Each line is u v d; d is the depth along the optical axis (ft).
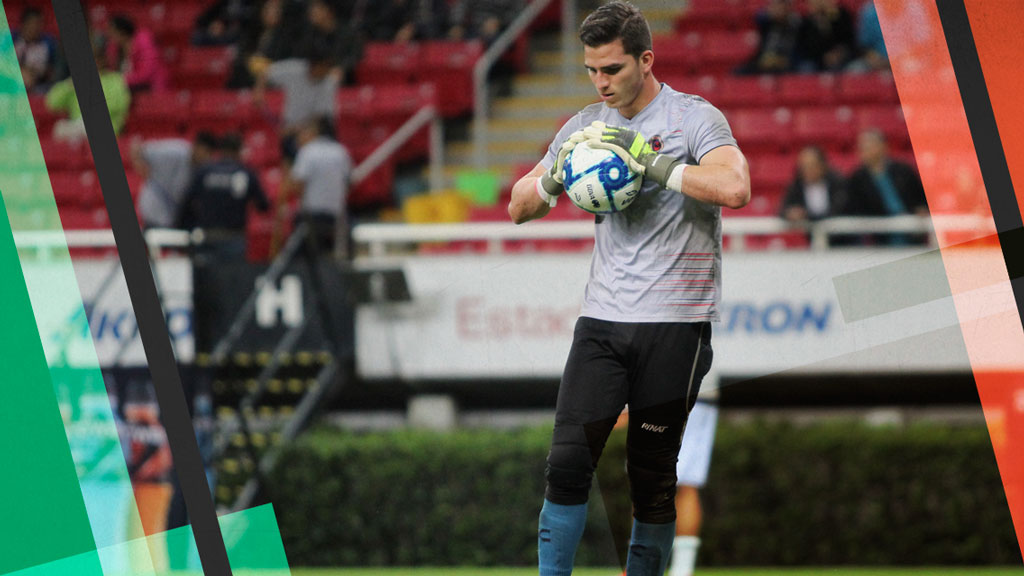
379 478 61.16
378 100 89.61
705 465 40.01
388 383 62.03
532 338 60.44
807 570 60.59
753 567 62.39
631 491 27.71
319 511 61.31
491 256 61.31
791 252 58.59
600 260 26.91
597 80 26.18
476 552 60.49
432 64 91.71
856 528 62.80
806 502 63.00
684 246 26.14
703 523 62.80
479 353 60.95
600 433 26.27
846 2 83.20
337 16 92.43
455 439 61.05
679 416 26.68
